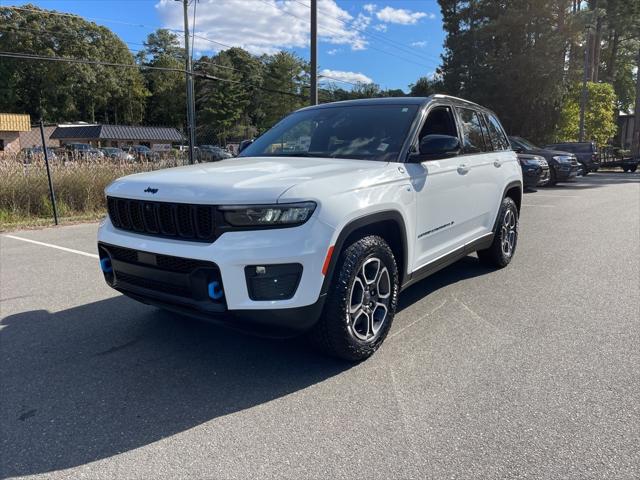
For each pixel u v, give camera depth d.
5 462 2.49
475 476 2.34
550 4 31.39
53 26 78.62
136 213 3.38
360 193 3.32
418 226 3.97
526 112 33.53
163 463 2.47
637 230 8.88
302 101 71.75
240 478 2.35
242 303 2.90
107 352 3.78
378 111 4.43
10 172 11.34
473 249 5.24
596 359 3.57
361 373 3.39
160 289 3.25
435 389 3.16
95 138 60.44
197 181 3.17
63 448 2.60
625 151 45.06
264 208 2.89
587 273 5.90
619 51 53.16
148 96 97.81
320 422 2.81
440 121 4.62
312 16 17.50
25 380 3.34
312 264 2.96
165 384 3.28
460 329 4.16
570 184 20.19
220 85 77.94
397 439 2.64
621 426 2.73
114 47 87.06
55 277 5.92
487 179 5.23
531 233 8.62
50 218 11.05
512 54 33.25
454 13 36.19
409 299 4.96
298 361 3.59
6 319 4.50
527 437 2.64
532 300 4.90
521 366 3.47
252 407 2.98
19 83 78.44
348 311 3.29
